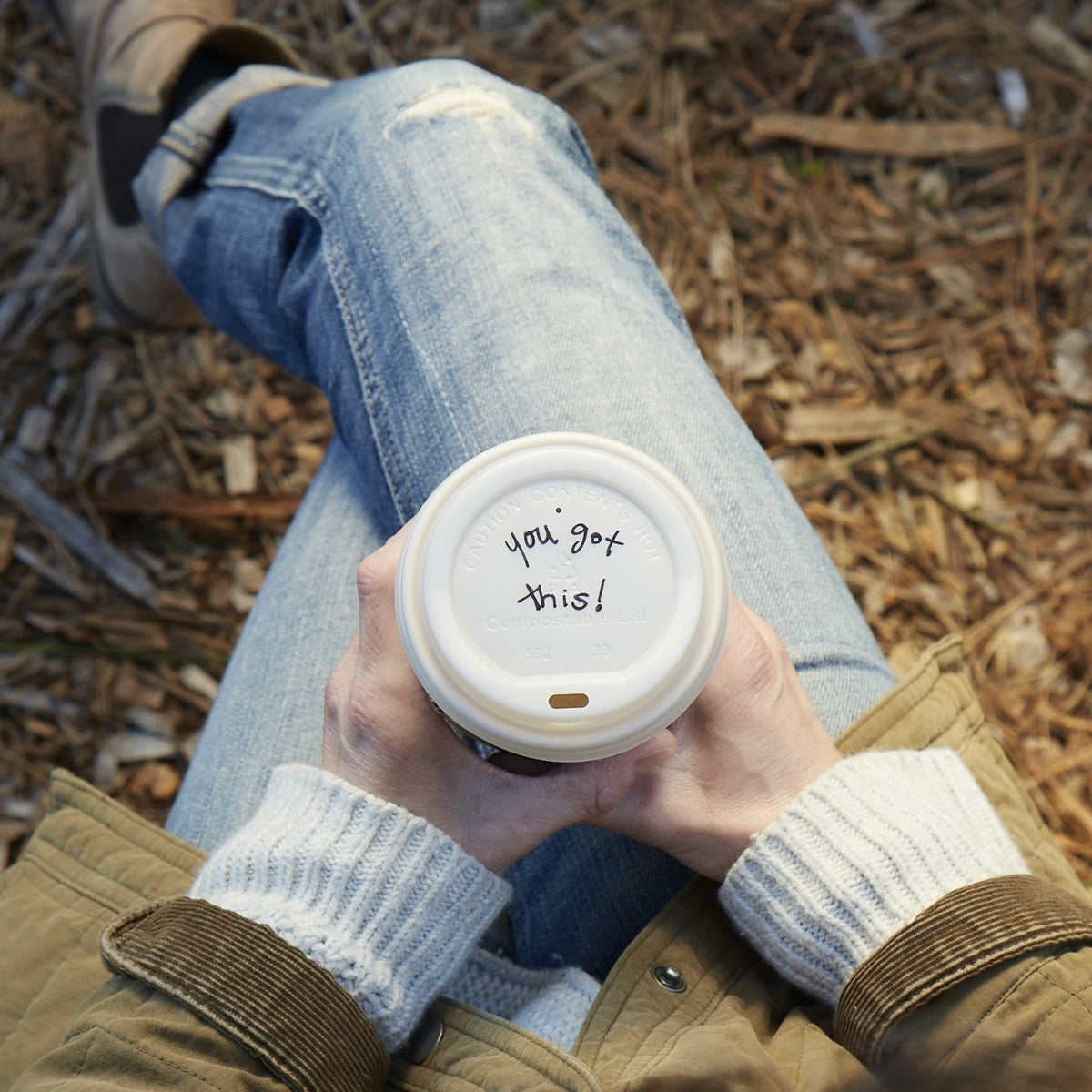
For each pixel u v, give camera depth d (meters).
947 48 1.30
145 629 1.12
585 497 0.57
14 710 1.09
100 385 1.17
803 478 1.18
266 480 1.17
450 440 0.68
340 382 0.73
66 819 0.67
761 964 0.63
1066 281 1.24
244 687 0.72
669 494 0.57
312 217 0.75
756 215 1.25
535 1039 0.59
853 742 0.64
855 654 0.68
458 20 1.28
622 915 0.66
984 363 1.22
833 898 0.59
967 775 0.62
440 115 0.74
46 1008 0.63
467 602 0.57
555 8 1.29
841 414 1.20
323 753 0.61
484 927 0.60
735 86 1.29
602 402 0.68
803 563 0.69
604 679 0.56
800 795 0.60
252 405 1.18
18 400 1.16
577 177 0.75
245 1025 0.56
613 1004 0.60
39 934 0.64
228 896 0.59
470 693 0.56
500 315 0.69
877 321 1.23
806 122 1.28
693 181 1.26
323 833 0.59
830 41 1.30
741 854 0.61
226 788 0.70
